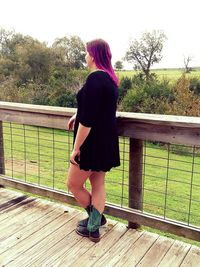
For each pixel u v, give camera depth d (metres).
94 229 2.39
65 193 2.91
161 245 2.37
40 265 2.15
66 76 19.22
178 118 2.21
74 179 2.31
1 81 20.88
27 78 21.97
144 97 13.82
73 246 2.37
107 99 2.05
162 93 13.84
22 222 2.73
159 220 2.42
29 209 2.97
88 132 2.04
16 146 7.13
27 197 3.25
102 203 2.39
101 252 2.29
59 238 2.48
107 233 2.54
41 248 2.35
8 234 2.54
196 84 14.70
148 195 5.22
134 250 2.31
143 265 2.14
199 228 2.27
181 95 13.23
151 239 2.46
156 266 2.13
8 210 2.95
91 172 2.29
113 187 5.08
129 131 2.38
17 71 21.95
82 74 18.98
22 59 22.38
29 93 17.91
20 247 2.36
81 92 2.08
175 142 2.19
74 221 2.75
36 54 22.45
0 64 22.33
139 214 2.50
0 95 18.03
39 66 22.53
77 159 2.17
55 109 2.72
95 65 2.11
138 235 2.51
